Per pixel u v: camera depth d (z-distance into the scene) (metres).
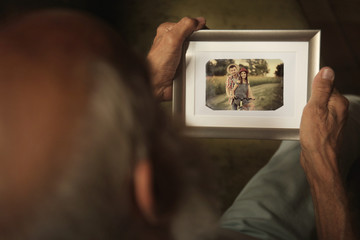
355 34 1.45
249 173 1.29
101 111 0.16
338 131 0.62
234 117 0.75
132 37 1.54
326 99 0.62
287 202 0.63
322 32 1.47
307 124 0.61
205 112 0.76
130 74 0.18
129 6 1.58
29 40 0.16
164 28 0.76
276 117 0.74
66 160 0.15
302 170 0.70
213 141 1.35
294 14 1.49
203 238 0.24
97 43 0.17
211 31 0.73
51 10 0.19
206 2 1.54
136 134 0.17
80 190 0.15
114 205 0.16
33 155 0.15
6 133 0.15
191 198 0.21
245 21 1.49
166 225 0.20
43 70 0.15
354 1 1.45
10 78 0.15
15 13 0.20
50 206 0.15
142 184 0.18
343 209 0.57
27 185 0.15
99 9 1.57
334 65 1.46
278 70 0.73
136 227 0.18
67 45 0.16
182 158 0.20
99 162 0.16
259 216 0.59
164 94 0.79
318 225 0.59
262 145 1.34
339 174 0.60
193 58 0.75
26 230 0.15
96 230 0.16
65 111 0.15
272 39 0.73
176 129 0.21
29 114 0.15
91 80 0.16
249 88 0.74
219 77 0.75
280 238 0.55
